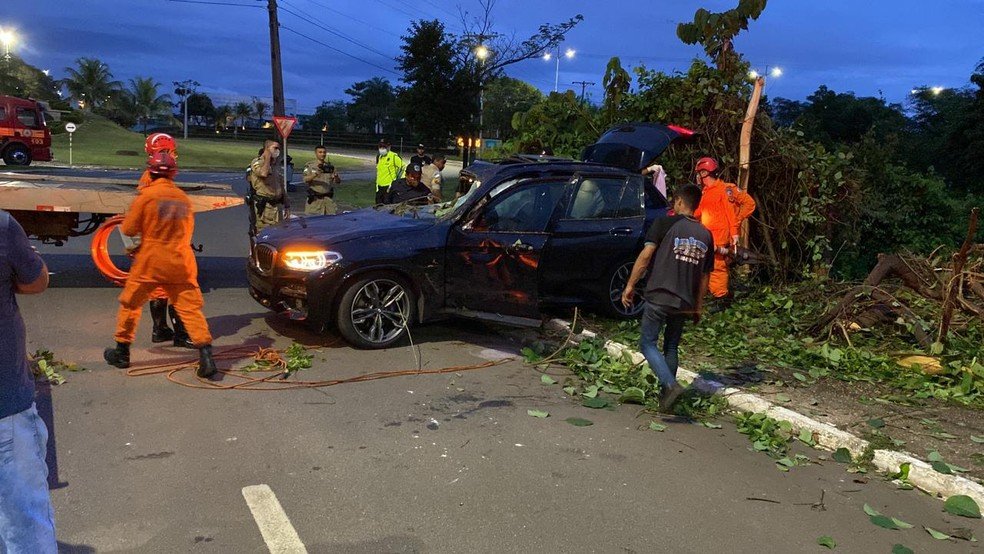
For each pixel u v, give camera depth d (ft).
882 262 25.46
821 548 12.02
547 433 16.29
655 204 26.68
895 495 14.16
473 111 78.95
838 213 35.96
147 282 17.95
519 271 21.93
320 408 17.06
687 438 16.47
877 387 19.86
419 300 22.41
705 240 17.12
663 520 12.66
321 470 13.87
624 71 37.22
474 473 14.08
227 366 19.66
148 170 18.07
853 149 47.09
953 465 15.03
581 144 39.22
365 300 21.81
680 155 34.83
